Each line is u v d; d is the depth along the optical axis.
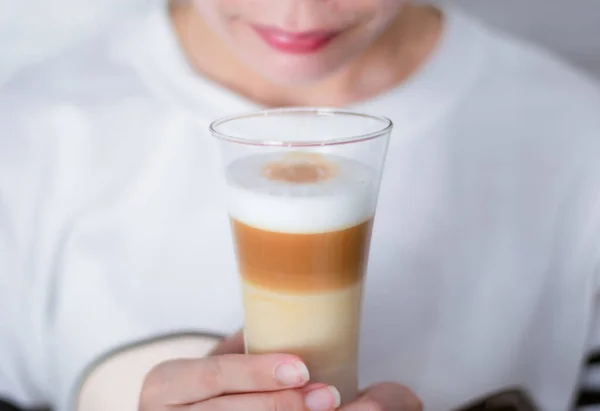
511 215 0.66
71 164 0.66
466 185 0.66
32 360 0.68
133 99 0.67
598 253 0.67
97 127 0.66
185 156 0.65
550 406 0.70
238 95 0.66
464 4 0.86
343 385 0.44
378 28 0.58
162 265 0.65
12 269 0.66
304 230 0.41
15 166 0.66
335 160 0.42
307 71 0.57
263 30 0.57
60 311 0.66
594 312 0.68
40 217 0.66
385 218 0.65
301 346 0.43
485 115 0.67
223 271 0.64
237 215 0.42
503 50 0.70
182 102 0.66
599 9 0.88
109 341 0.63
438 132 0.66
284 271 0.42
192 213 0.65
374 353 0.65
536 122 0.68
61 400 0.66
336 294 0.43
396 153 0.65
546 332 0.69
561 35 0.89
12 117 0.67
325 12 0.55
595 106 0.69
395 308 0.65
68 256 0.65
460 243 0.65
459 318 0.66
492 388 0.66
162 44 0.68
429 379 0.65
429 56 0.68
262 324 0.43
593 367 0.69
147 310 0.64
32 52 0.80
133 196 0.66
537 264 0.67
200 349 0.61
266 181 0.41
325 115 0.45
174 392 0.44
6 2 0.78
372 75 0.67
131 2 0.81
